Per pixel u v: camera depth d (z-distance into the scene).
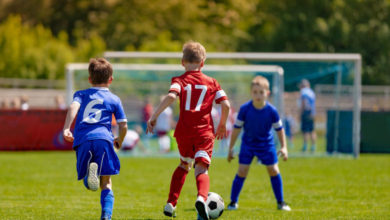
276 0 116.38
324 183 30.28
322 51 108.06
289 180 31.58
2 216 19.47
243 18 141.62
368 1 107.81
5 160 42.88
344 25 106.31
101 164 16.23
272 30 115.19
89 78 17.34
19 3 135.62
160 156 48.94
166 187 28.47
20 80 90.56
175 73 58.00
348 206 22.67
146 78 57.66
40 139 52.22
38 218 19.17
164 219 19.31
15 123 52.00
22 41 101.69
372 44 106.56
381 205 22.97
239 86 57.19
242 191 27.31
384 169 37.72
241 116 21.86
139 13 131.75
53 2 136.62
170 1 132.50
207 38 129.62
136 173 34.94
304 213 20.73
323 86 50.53
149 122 16.45
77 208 21.64
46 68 100.06
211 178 32.59
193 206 22.48
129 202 23.47
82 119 16.56
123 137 17.27
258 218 19.48
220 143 52.50
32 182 29.95
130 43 127.00
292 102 51.81
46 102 82.25
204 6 142.00
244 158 21.89
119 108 17.08
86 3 134.00
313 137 50.09
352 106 49.53
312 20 109.38
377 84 105.69
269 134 21.86
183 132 16.75
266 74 50.22
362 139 51.34
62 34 111.00
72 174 33.81
